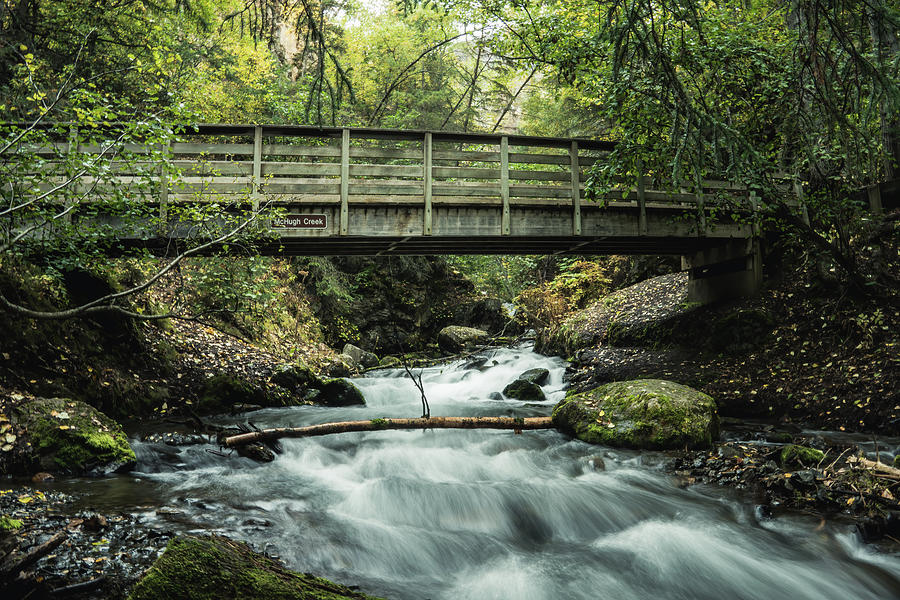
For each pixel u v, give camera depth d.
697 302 14.04
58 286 8.98
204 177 9.41
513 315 21.88
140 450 6.93
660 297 15.66
